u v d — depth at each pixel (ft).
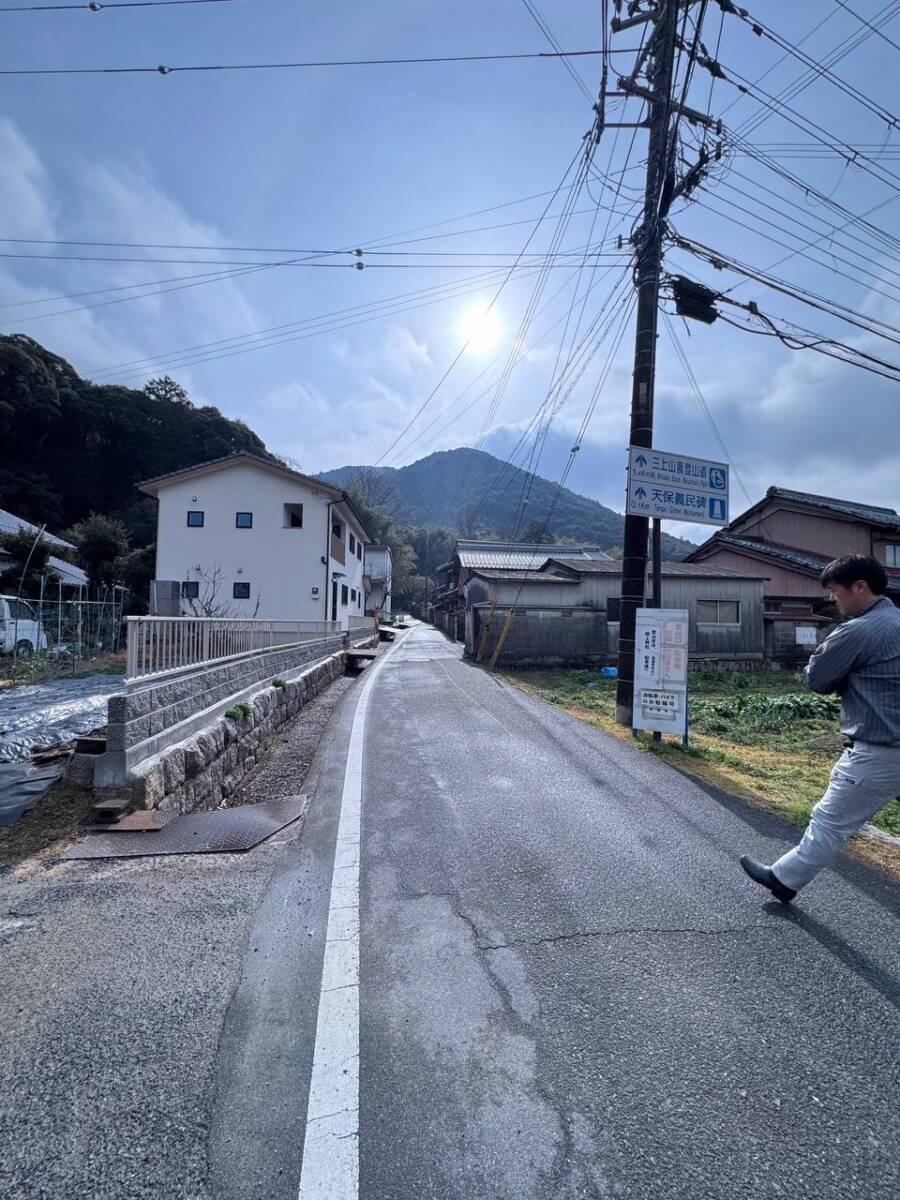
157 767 12.31
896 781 7.88
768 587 63.46
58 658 37.17
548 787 14.75
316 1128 4.83
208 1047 5.71
